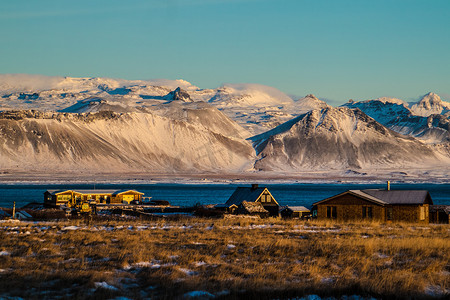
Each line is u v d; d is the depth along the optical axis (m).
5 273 53.03
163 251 65.31
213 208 178.00
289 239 78.56
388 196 132.12
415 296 47.19
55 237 78.19
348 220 127.38
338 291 48.28
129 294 46.34
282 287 49.25
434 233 94.56
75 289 47.94
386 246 72.19
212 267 57.88
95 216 136.25
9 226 95.44
